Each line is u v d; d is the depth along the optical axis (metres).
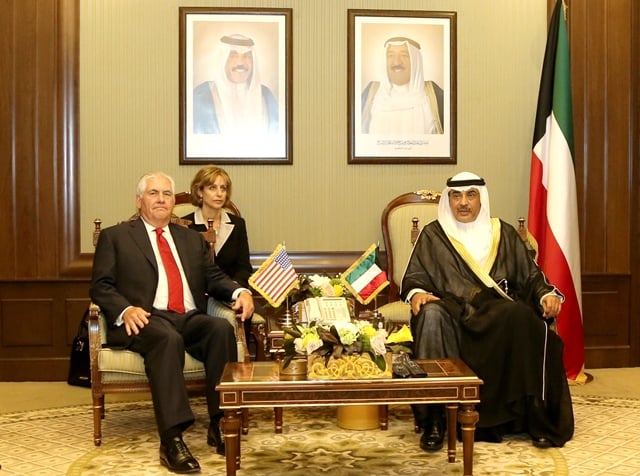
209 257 3.93
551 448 3.46
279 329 3.77
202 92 5.15
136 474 3.11
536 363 3.55
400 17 5.23
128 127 5.12
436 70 5.27
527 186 5.36
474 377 2.91
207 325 3.46
